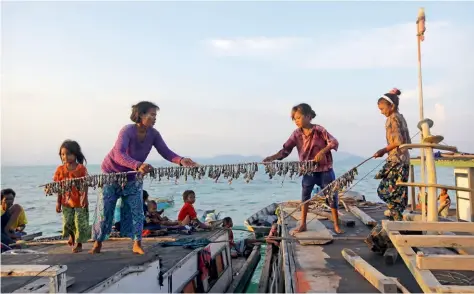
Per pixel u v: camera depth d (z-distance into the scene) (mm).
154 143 5742
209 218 15117
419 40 6680
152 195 30016
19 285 3703
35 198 31453
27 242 6594
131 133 5426
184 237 7258
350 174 5582
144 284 4387
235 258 10141
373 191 33281
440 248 4883
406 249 4129
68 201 5609
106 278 3996
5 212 7371
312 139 6422
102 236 5402
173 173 5223
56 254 5395
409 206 10875
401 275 4508
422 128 5098
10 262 4895
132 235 5473
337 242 6246
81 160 5652
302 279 4402
